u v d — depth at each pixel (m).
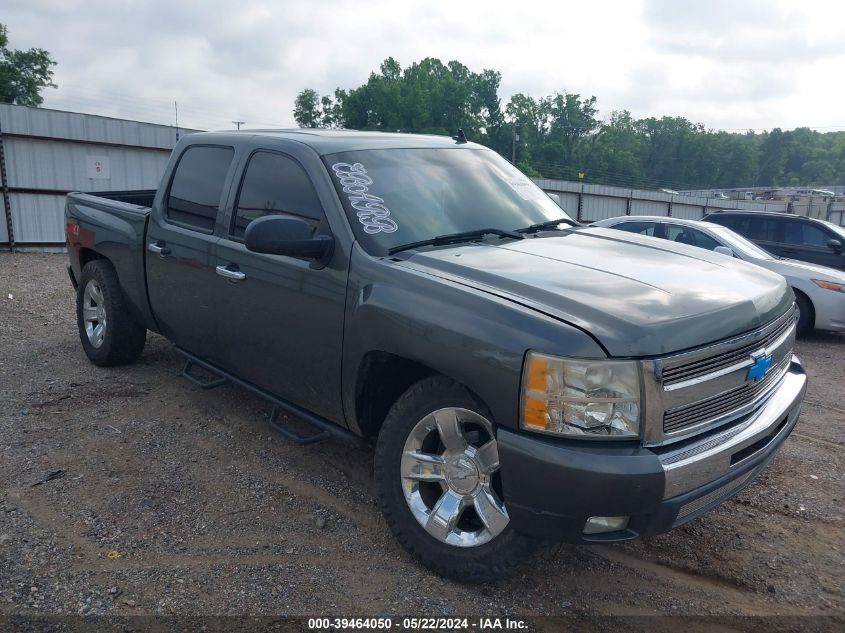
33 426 4.75
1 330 7.39
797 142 160.88
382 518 3.72
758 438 3.05
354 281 3.42
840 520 3.87
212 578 3.15
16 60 53.31
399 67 95.06
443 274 3.20
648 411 2.64
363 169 3.89
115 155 17.09
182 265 4.62
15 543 3.37
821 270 9.30
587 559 3.41
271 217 3.39
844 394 6.43
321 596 3.04
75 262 6.14
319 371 3.66
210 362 4.79
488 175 4.43
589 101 109.50
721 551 3.53
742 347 2.98
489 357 2.79
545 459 2.63
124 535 3.48
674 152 142.38
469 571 3.04
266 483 4.06
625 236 4.21
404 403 3.25
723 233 9.92
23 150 15.75
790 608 3.08
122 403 5.21
